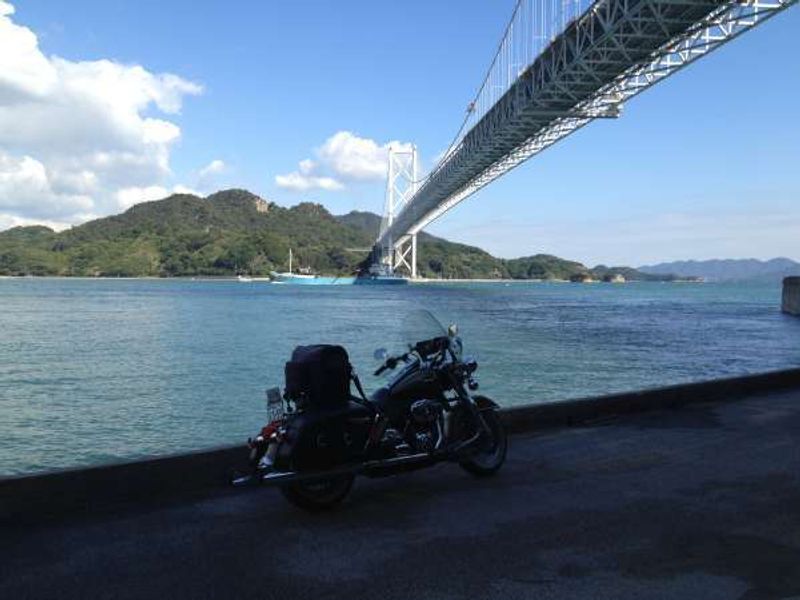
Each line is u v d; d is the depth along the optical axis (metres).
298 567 3.68
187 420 12.34
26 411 13.06
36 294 78.75
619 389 15.63
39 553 3.86
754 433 6.62
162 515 4.46
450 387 5.16
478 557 3.80
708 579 3.52
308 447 4.42
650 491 4.89
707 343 27.61
